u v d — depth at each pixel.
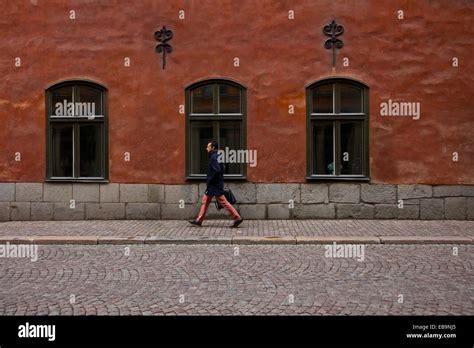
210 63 12.84
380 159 12.66
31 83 13.02
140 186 12.90
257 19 12.81
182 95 12.86
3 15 13.00
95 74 12.95
